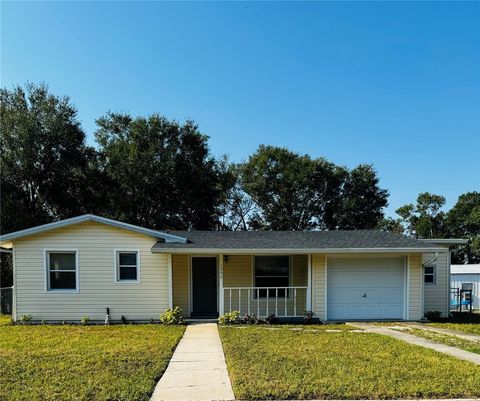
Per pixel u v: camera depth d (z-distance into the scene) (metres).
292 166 36.91
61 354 8.23
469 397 5.72
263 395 5.70
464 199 51.28
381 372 6.86
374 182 39.28
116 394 5.71
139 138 30.19
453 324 13.52
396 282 14.54
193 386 6.19
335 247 13.88
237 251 13.59
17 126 25.30
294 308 14.58
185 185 30.92
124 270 13.84
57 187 27.17
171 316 13.00
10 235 13.23
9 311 18.23
